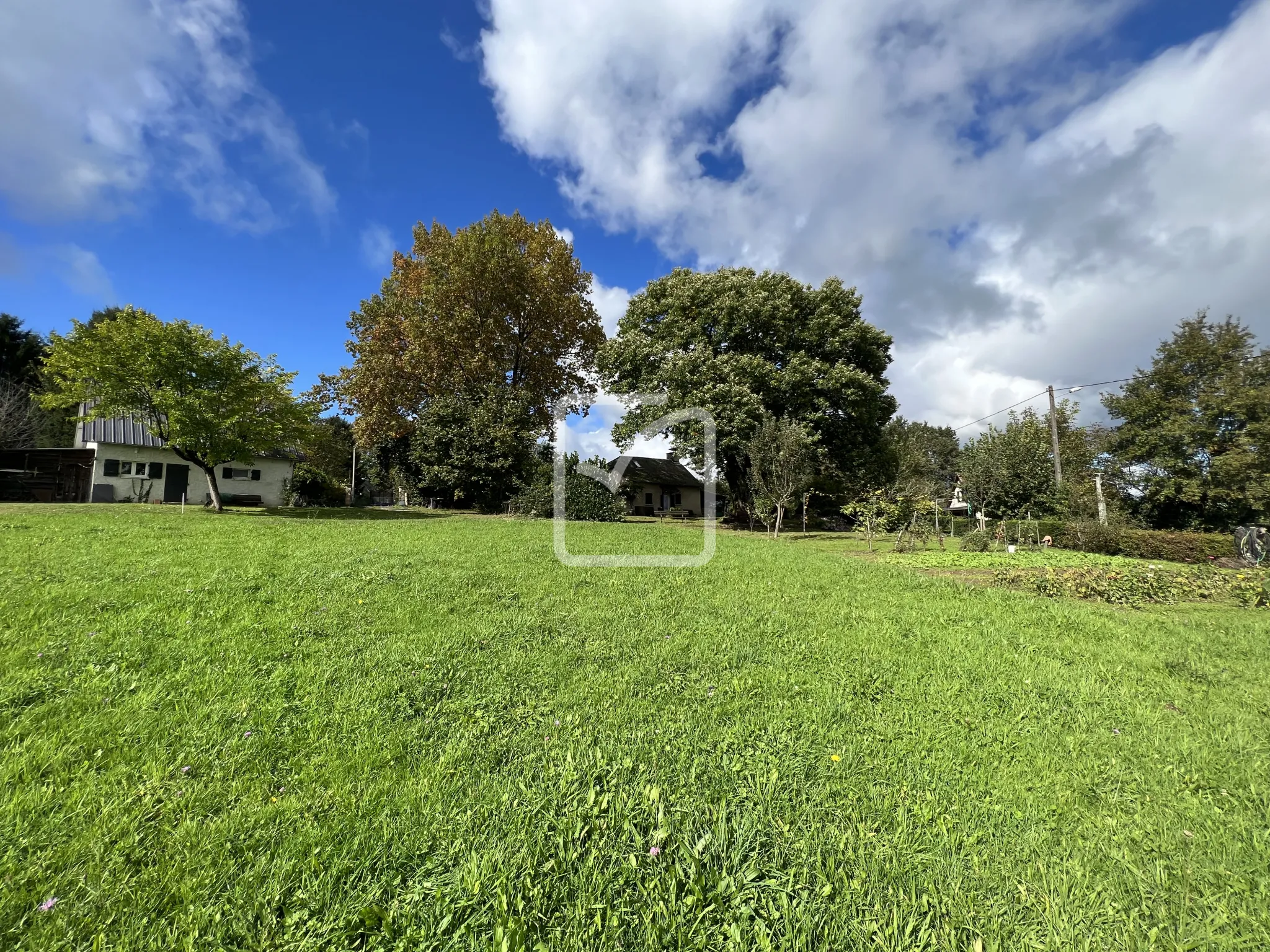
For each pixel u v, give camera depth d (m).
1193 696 3.99
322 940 1.65
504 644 4.43
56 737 2.68
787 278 23.58
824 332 23.06
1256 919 1.90
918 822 2.35
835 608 6.32
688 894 1.87
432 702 3.34
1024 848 2.22
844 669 4.23
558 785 2.48
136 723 2.87
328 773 2.50
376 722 3.02
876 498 17.89
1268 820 2.48
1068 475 24.42
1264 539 14.38
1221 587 8.59
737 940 1.70
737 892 1.90
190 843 2.01
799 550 13.37
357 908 1.76
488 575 7.02
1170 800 2.62
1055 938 1.78
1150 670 4.58
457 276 23.73
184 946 1.61
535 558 8.64
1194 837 2.34
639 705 3.41
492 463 22.88
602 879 1.93
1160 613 7.11
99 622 4.36
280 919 1.73
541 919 1.76
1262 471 19.02
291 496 28.06
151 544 8.04
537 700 3.42
